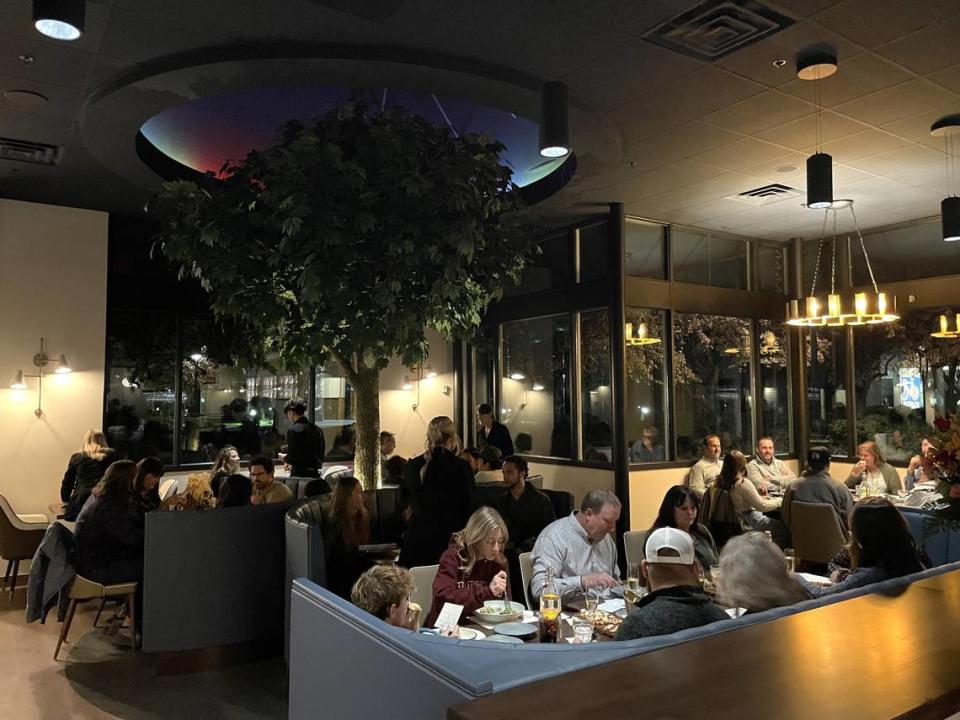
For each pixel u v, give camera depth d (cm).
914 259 819
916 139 548
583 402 818
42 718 375
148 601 436
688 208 755
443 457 490
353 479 465
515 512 538
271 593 471
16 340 673
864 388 864
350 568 448
